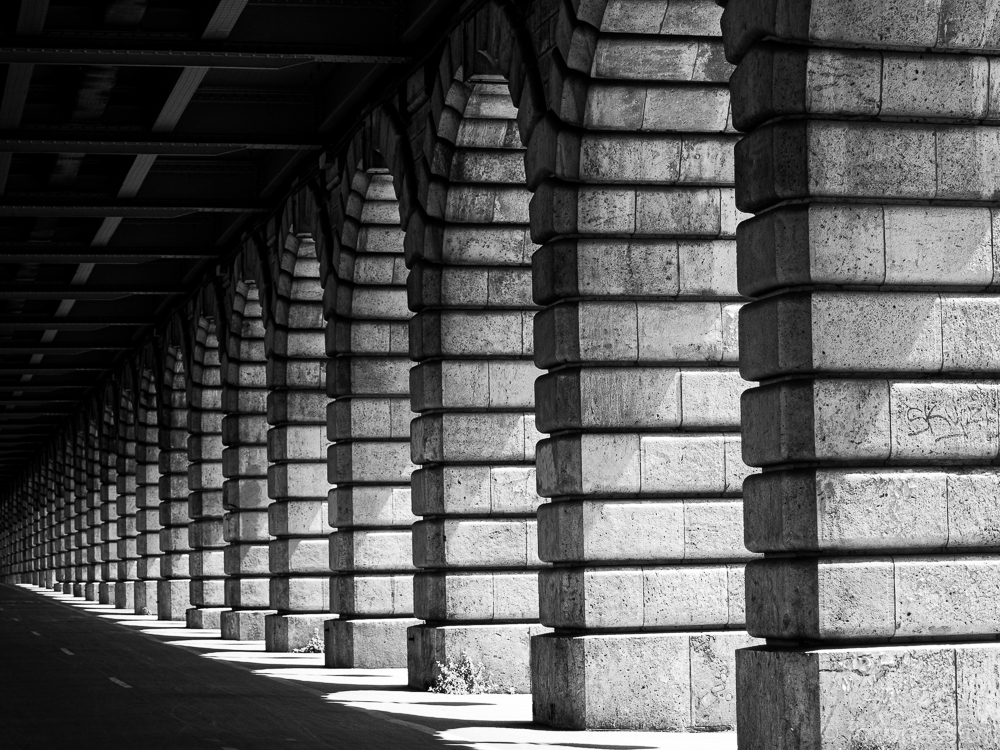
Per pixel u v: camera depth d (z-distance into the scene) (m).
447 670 22.53
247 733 17.41
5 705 21.25
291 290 33.03
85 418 72.25
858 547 12.97
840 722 12.59
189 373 44.50
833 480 12.95
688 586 18.08
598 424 17.95
